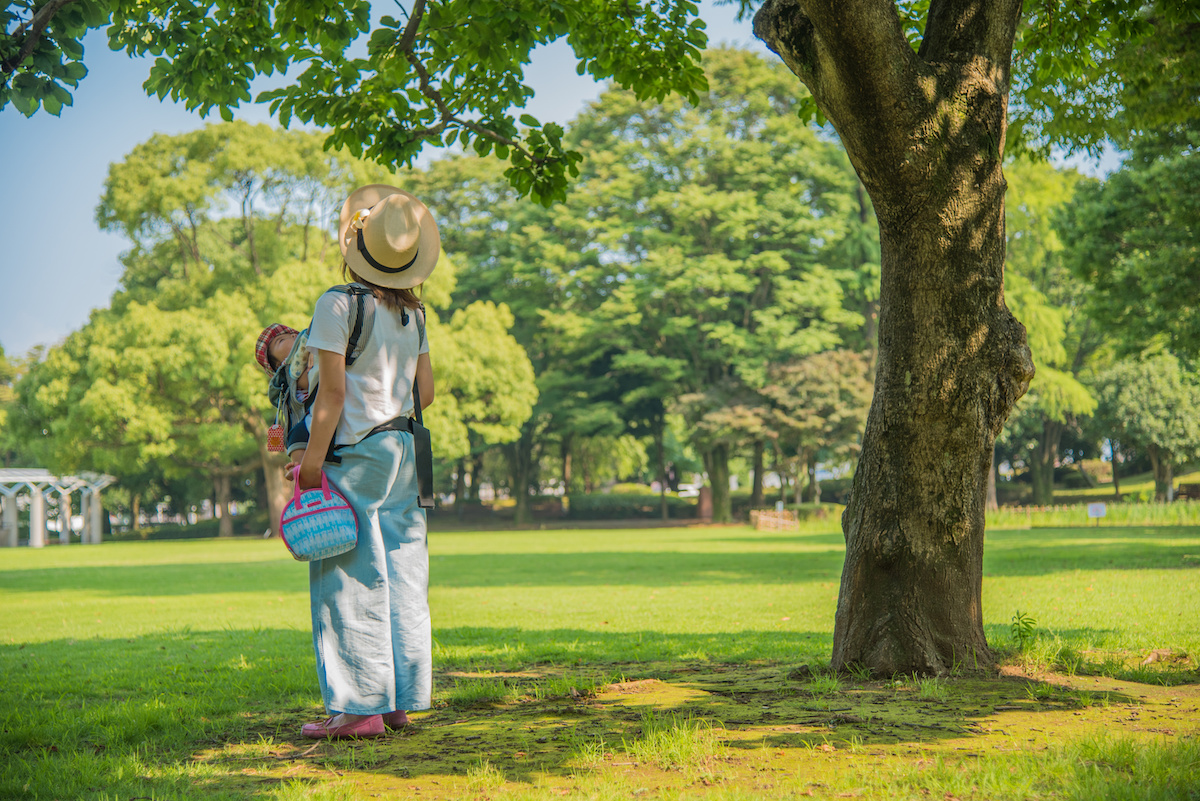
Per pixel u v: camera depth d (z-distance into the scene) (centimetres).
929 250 462
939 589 468
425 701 381
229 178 4006
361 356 369
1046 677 455
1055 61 765
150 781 307
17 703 491
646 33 696
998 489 6141
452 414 4231
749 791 269
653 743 323
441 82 690
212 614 1112
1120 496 5556
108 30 659
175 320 3809
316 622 367
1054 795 256
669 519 5700
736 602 1116
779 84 4538
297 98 664
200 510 7150
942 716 370
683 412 4588
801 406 4194
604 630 855
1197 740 310
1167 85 1024
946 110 452
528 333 5288
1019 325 481
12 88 540
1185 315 2334
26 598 1398
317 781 301
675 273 4453
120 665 661
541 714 407
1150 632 675
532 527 5216
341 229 385
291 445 378
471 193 5303
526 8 616
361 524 367
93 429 3984
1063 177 3859
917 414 468
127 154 4025
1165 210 2095
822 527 3794
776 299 4566
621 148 4681
